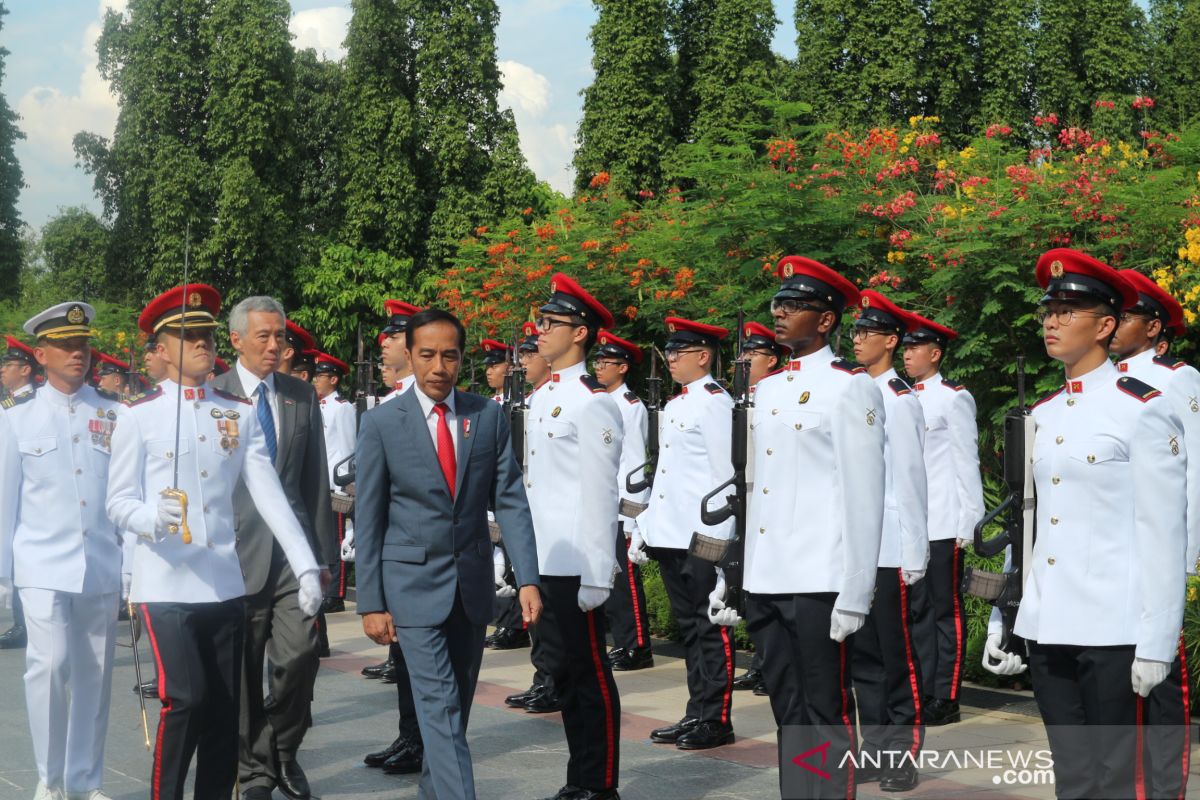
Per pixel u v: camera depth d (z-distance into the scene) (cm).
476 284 1667
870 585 504
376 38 3105
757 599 532
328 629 1155
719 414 745
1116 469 440
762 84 3259
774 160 1305
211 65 2898
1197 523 594
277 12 2933
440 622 520
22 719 810
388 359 948
